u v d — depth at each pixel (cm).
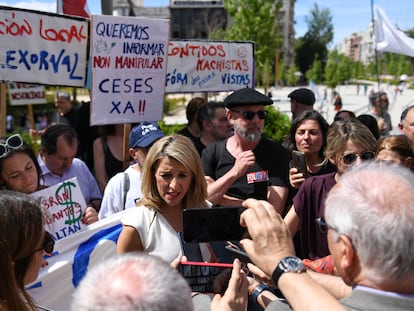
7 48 362
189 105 530
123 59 402
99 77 392
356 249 121
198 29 6306
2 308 154
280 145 350
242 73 550
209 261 226
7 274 158
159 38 420
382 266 117
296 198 279
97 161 434
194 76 523
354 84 8519
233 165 341
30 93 813
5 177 264
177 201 242
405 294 119
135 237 238
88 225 295
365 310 120
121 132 436
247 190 329
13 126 1794
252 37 2169
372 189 124
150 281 103
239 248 199
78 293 105
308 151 377
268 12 2147
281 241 139
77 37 394
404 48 677
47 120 2058
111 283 101
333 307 119
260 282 184
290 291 128
